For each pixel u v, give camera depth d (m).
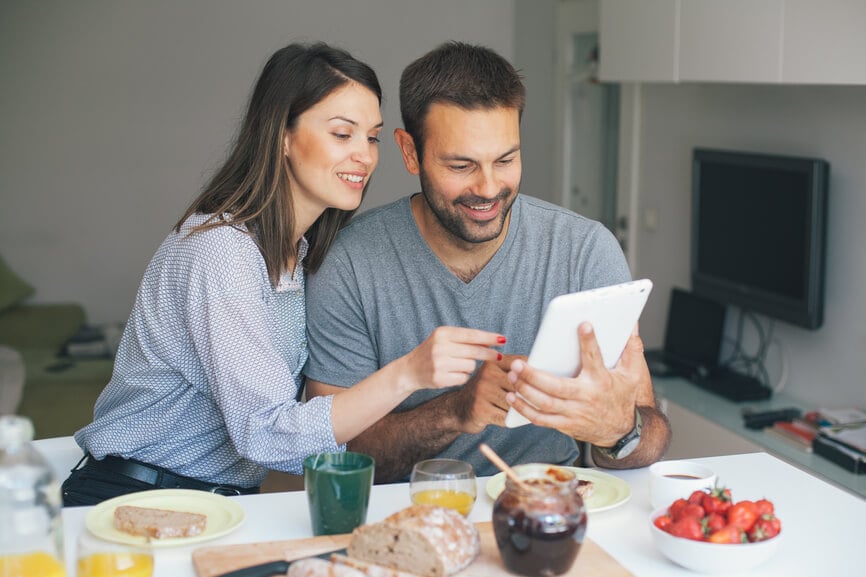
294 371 1.95
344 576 1.21
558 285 1.94
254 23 5.66
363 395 1.60
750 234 3.76
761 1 3.07
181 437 1.82
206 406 1.81
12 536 1.16
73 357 5.11
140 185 5.76
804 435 3.31
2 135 5.65
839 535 1.47
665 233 4.50
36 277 5.78
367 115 1.78
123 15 5.61
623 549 1.41
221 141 5.74
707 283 4.06
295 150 1.77
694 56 3.43
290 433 1.61
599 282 1.93
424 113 1.72
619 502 1.54
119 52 5.64
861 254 3.30
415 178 5.65
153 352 1.78
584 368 1.52
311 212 1.84
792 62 2.94
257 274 1.73
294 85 1.74
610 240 1.97
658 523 1.39
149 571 1.22
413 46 5.70
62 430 4.17
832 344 3.49
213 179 1.82
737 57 3.20
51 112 5.66
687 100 4.26
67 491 1.79
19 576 1.15
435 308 1.94
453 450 1.95
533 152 5.55
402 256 1.93
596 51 5.02
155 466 1.82
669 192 4.45
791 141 3.60
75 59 5.62
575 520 1.26
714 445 3.57
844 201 3.36
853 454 3.09
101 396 1.89
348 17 5.66
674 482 1.49
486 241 1.78
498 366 1.71
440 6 5.68
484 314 1.94
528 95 5.52
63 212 5.75
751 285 3.78
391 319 1.95
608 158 5.08
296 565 1.24
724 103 3.99
